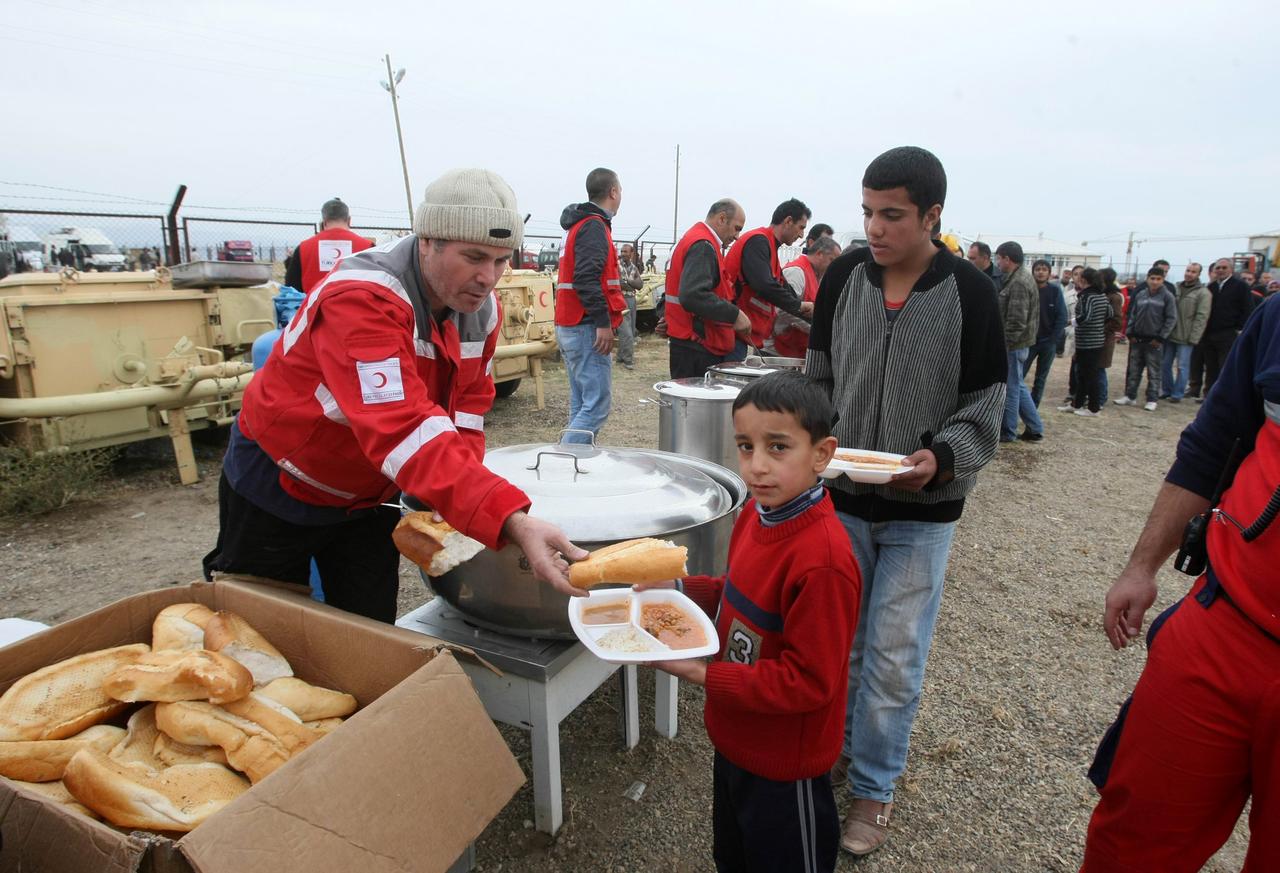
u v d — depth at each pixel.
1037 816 2.33
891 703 2.10
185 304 5.58
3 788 1.19
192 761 1.46
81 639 1.70
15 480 4.70
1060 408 9.80
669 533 1.86
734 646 1.61
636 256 15.68
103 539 4.41
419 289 1.69
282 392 1.71
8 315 4.65
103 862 1.07
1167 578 4.33
